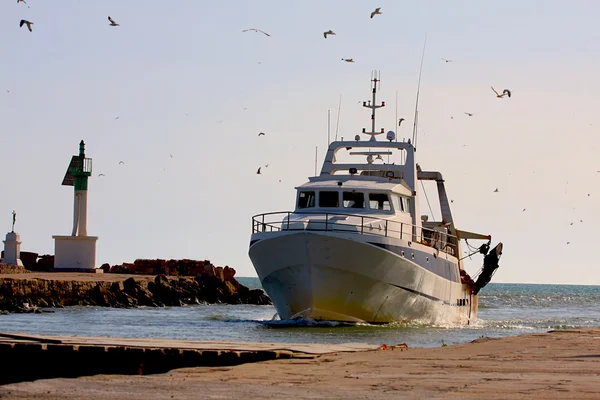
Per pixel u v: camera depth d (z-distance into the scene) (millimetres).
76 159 110312
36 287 81062
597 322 77000
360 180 58812
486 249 75438
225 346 31438
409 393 21094
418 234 61062
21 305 76062
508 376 23922
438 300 61844
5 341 30578
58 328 55062
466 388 21688
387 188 56594
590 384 22125
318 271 51781
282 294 54938
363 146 63594
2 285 77750
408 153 63000
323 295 52594
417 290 57250
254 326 55469
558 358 28781
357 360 28906
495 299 178375
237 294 108438
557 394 20500
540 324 71188
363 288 53094
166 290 97562
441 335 50719
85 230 109750
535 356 29562
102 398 21031
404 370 25812
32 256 117438
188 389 22188
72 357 29422
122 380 24172
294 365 27641
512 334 54094
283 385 22734
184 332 50688
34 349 29234
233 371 26078
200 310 84438
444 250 66812
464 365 26875
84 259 108062
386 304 55281
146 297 92188
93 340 32406
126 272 123250
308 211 56469
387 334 49562
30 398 21234
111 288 88875
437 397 20391
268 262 53562
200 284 107000
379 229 53562
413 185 62000
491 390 21250
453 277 66000
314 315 53969
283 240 51844
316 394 21094
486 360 28422
